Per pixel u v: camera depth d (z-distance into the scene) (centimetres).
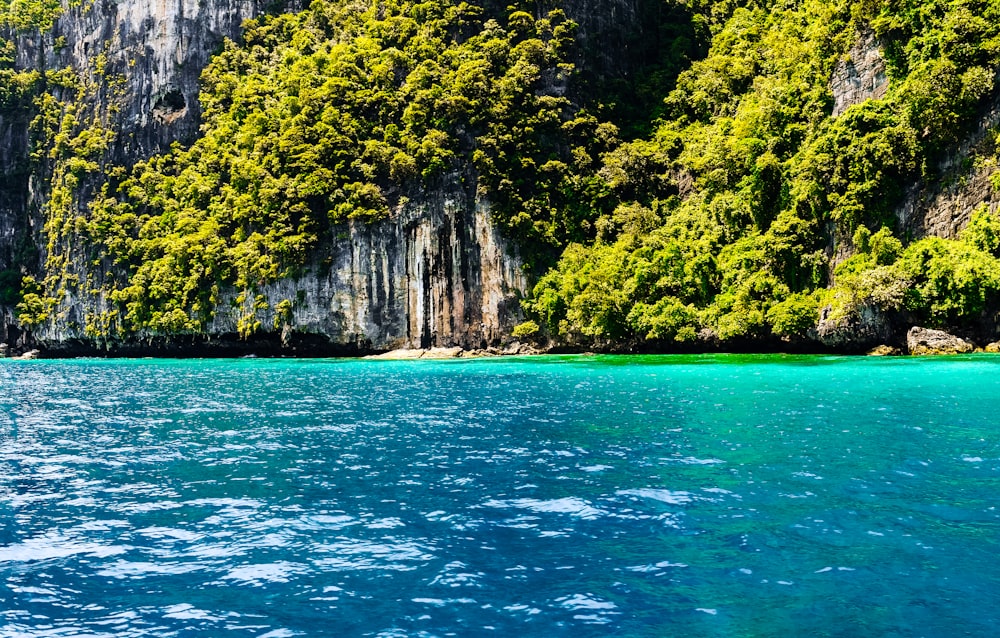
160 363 7956
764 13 9769
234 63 11562
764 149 7081
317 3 11600
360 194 8400
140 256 10231
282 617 919
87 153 11156
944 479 1510
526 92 9012
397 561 1104
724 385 3609
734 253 6825
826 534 1173
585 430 2273
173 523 1316
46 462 1908
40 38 12362
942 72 5634
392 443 2116
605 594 966
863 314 5631
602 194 8531
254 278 8656
